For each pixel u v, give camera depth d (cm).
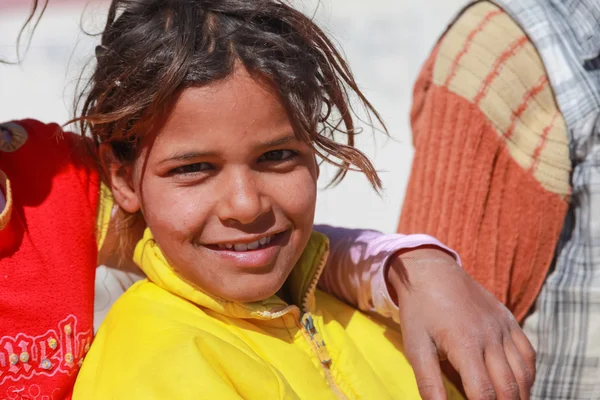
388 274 221
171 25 200
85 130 224
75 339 205
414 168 264
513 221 250
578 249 251
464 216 252
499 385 194
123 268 244
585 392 247
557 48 252
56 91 729
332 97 221
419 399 221
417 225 260
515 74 251
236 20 204
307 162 208
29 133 223
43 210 212
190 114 192
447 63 262
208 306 209
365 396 212
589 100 248
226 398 183
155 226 204
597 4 255
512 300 256
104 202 223
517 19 256
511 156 250
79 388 201
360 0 945
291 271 227
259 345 210
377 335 232
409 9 921
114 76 207
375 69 791
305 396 204
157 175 200
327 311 232
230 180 195
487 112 249
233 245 201
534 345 257
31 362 199
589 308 246
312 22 217
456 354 198
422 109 278
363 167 218
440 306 205
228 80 191
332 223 583
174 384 184
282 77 196
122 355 197
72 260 210
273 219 201
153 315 205
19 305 198
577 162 251
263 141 195
